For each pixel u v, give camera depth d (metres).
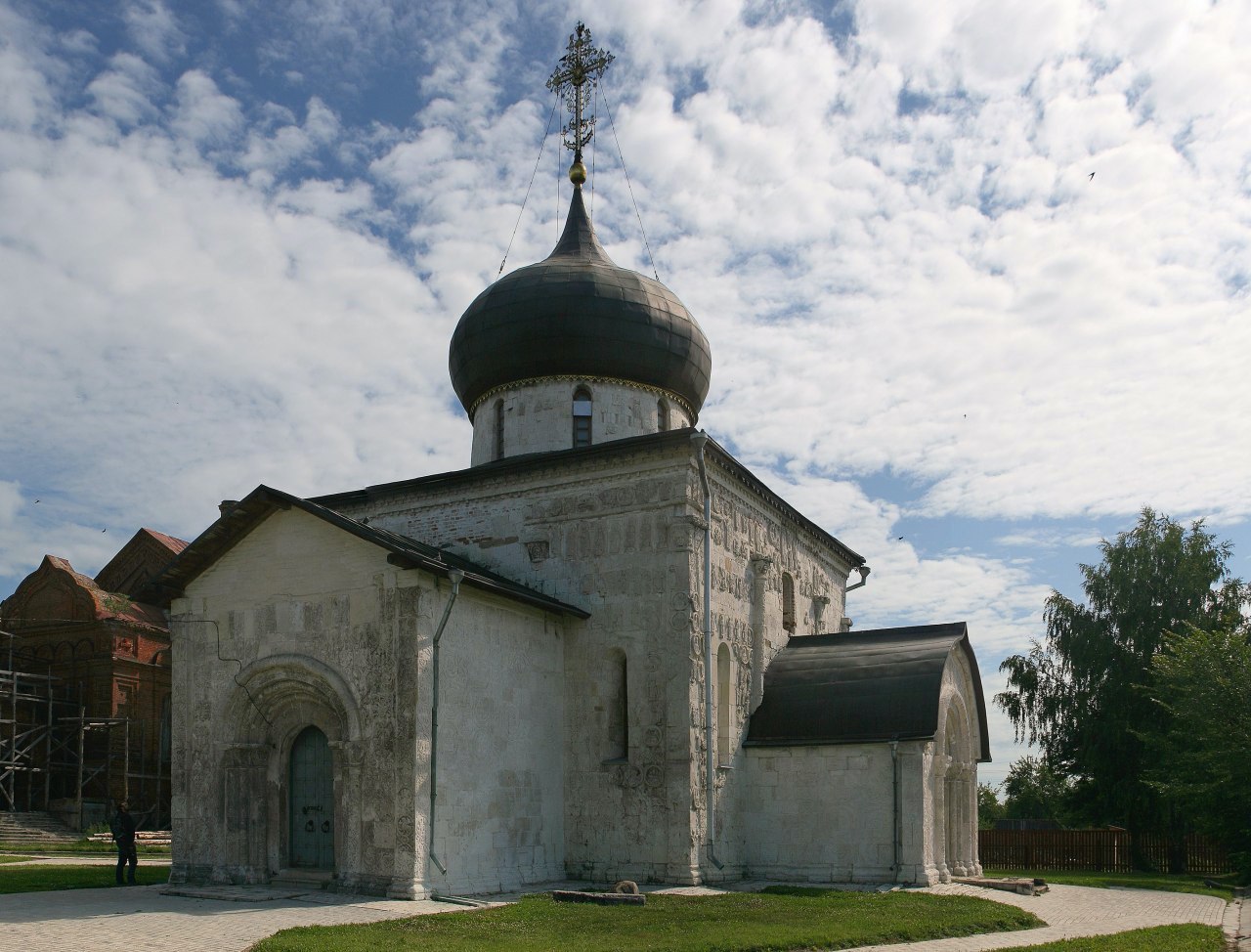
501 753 27.02
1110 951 18.12
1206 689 38.84
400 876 23.44
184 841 26.86
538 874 27.62
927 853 28.52
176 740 27.66
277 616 26.81
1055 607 50.91
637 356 35.22
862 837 29.02
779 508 35.28
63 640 56.25
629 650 29.31
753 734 31.09
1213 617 47.62
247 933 18.19
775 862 29.86
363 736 24.91
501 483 32.22
